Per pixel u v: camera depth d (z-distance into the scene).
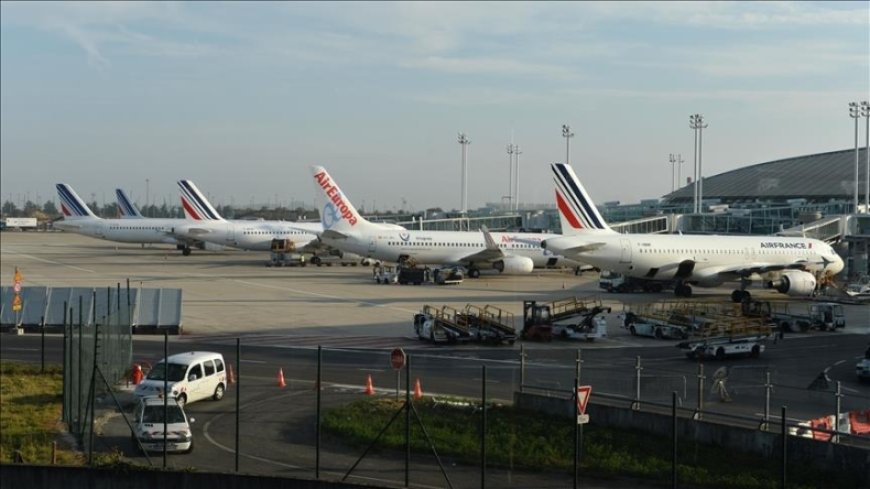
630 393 39.28
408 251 103.19
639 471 28.52
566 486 27.61
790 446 29.02
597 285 98.31
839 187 169.88
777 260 87.75
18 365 47.47
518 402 36.69
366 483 27.61
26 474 27.97
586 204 85.31
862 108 121.12
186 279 99.75
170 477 27.31
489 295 84.88
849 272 108.69
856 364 50.19
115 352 42.94
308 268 121.38
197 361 38.69
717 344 51.22
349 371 46.50
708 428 31.12
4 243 199.75
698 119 145.00
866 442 30.78
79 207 152.50
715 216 135.88
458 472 29.00
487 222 188.00
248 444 32.12
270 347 54.25
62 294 63.72
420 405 37.34
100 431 33.72
